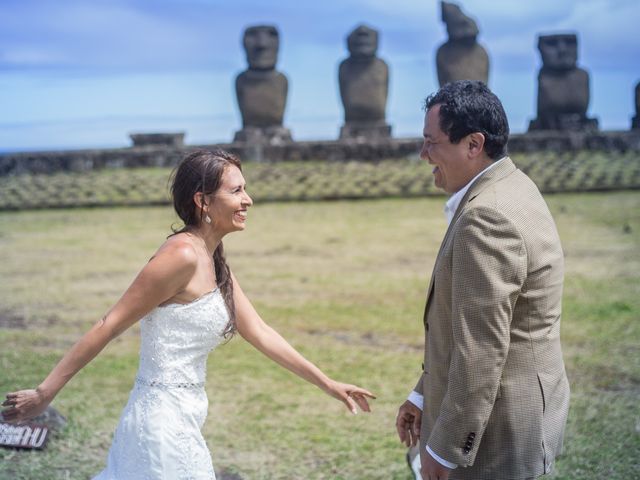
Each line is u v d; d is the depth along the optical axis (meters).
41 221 14.94
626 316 7.26
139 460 2.58
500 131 2.44
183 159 2.69
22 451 4.30
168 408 2.60
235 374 5.83
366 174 18.47
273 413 4.98
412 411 2.85
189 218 2.68
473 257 2.29
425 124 2.52
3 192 17.36
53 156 19.64
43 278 9.69
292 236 12.66
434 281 2.50
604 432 4.48
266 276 9.59
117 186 17.52
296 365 2.98
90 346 2.53
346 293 8.61
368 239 12.23
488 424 2.42
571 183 17.38
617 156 20.00
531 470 2.40
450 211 2.55
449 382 2.34
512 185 2.41
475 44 24.33
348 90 23.98
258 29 23.81
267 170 18.66
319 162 20.39
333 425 4.77
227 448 4.41
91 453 4.30
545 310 2.39
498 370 2.29
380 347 6.53
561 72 24.41
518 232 2.30
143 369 2.65
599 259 10.16
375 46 24.08
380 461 4.21
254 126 23.89
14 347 6.61
